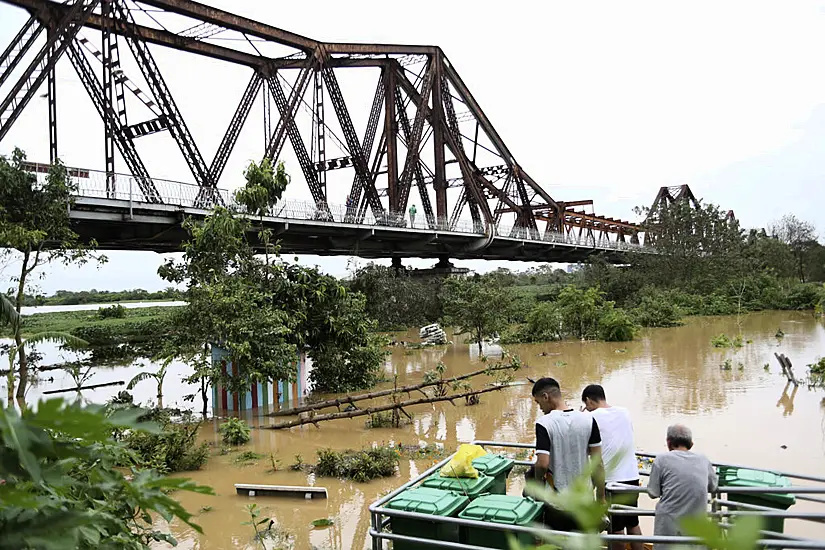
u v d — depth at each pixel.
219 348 14.84
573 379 17.48
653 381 16.75
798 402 13.55
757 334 28.80
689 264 48.22
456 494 5.24
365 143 39.97
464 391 16.42
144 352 24.95
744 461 9.41
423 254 44.97
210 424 13.80
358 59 39.69
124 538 2.40
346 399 13.51
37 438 1.12
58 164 17.14
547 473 4.83
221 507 8.34
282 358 14.90
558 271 80.69
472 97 47.69
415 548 4.84
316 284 17.17
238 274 16.22
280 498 8.67
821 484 8.16
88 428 1.10
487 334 26.19
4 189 15.76
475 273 45.44
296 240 31.16
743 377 16.91
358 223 31.02
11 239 15.25
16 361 19.73
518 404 14.63
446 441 11.62
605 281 47.94
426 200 44.25
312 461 10.56
